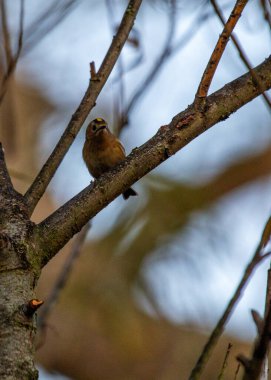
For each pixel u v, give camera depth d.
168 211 15.09
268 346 3.53
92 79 5.70
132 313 14.30
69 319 14.21
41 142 15.15
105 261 14.65
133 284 14.52
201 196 15.34
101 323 14.33
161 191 15.22
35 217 14.34
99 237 14.92
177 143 5.22
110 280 14.53
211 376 13.58
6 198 5.02
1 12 6.31
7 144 11.27
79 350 14.09
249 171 15.79
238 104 5.37
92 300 14.38
